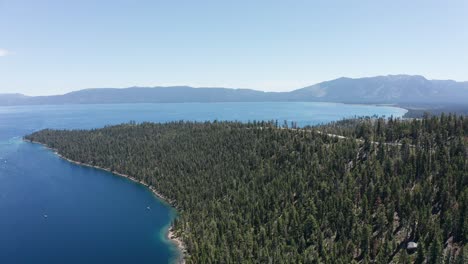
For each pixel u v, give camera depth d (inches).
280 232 7121.1
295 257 6146.7
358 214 7303.2
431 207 6870.1
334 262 5944.9
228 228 7436.0
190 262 6560.0
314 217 7249.0
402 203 7062.0
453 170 7642.7
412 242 6250.0
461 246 5984.3
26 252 7682.1
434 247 5659.5
